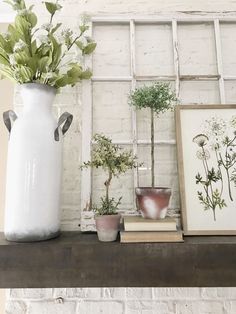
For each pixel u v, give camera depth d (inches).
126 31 45.2
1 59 35.7
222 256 30.0
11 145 33.0
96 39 44.8
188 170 39.4
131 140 41.4
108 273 29.7
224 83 43.8
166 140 41.6
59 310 38.2
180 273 29.7
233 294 39.0
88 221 38.2
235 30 45.4
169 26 45.5
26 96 35.1
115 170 36.6
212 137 40.4
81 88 43.2
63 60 43.6
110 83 43.7
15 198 31.6
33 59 34.5
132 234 30.9
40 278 29.4
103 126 42.6
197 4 45.4
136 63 44.4
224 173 39.4
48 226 32.3
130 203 40.7
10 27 36.9
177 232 31.3
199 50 44.8
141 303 38.8
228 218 37.8
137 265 29.8
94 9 45.0
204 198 38.4
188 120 40.9
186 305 38.7
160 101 36.4
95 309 38.4
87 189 39.4
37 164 32.1
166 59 44.6
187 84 43.8
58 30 44.1
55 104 42.8
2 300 50.4
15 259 29.4
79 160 41.5
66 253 29.8
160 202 32.9
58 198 34.1
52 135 33.8
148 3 45.3
